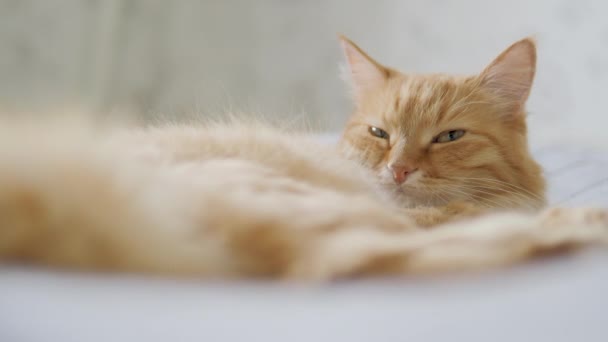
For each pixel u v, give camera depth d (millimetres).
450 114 583
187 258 229
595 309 195
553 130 1145
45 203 208
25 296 182
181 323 174
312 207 271
